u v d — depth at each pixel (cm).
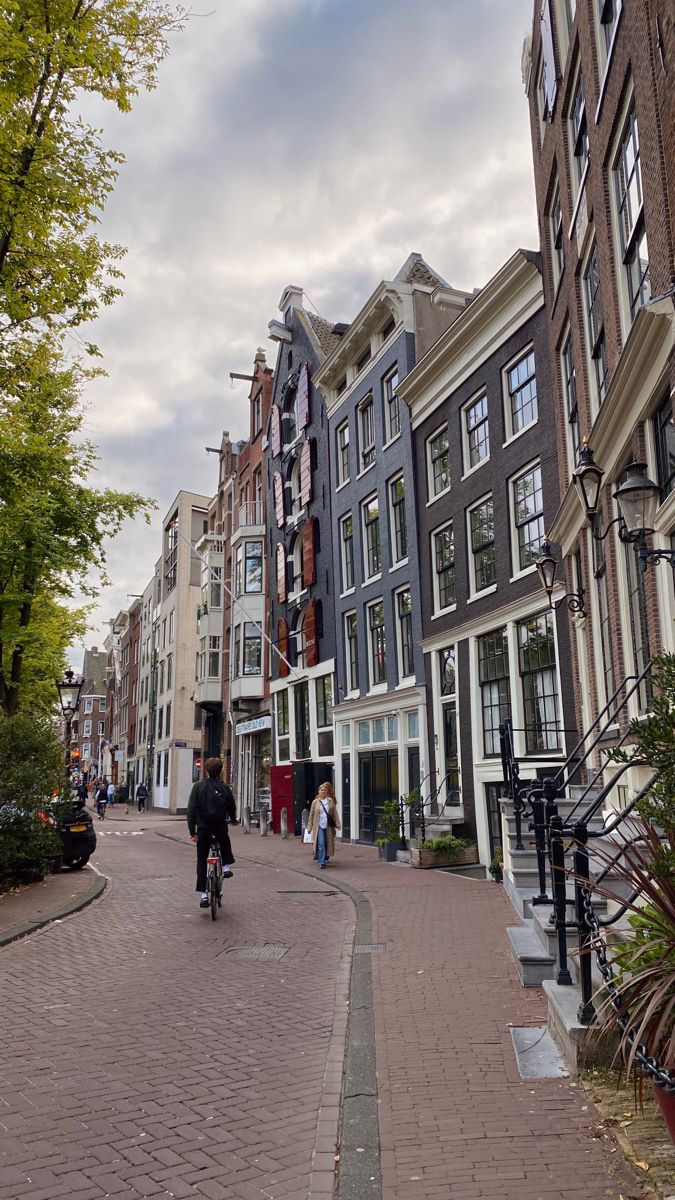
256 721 3244
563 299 1352
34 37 1016
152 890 1322
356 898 1208
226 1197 362
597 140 1047
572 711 1406
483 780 1706
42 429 1706
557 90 1308
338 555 2569
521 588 1600
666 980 333
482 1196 348
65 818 1528
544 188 1491
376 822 2230
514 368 1705
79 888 1288
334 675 2544
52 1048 558
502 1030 578
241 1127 435
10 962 812
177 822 3612
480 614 1752
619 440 960
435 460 2041
